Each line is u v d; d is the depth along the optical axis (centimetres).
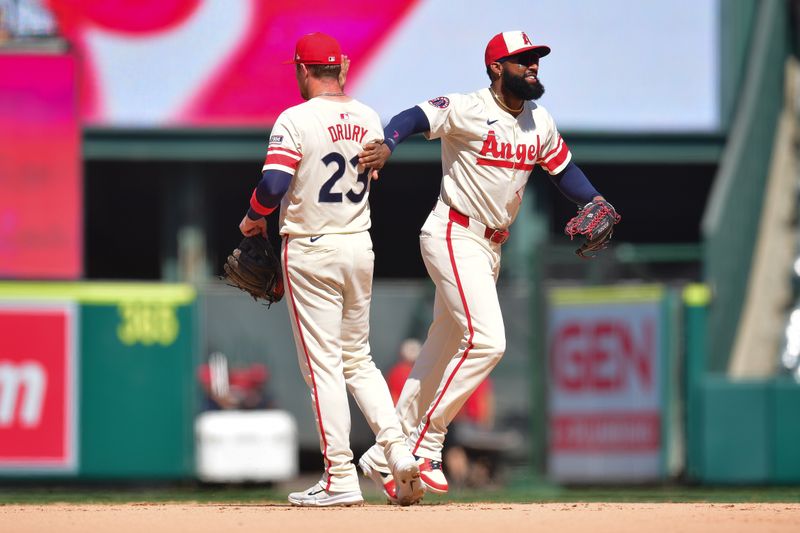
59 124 5050
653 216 6662
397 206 6775
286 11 5303
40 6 5222
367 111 2005
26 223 5019
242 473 4259
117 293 4297
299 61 1998
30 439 4219
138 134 5294
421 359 2139
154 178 5803
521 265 5347
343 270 1970
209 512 1889
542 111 2078
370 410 2005
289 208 1977
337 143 1958
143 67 5297
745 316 5253
